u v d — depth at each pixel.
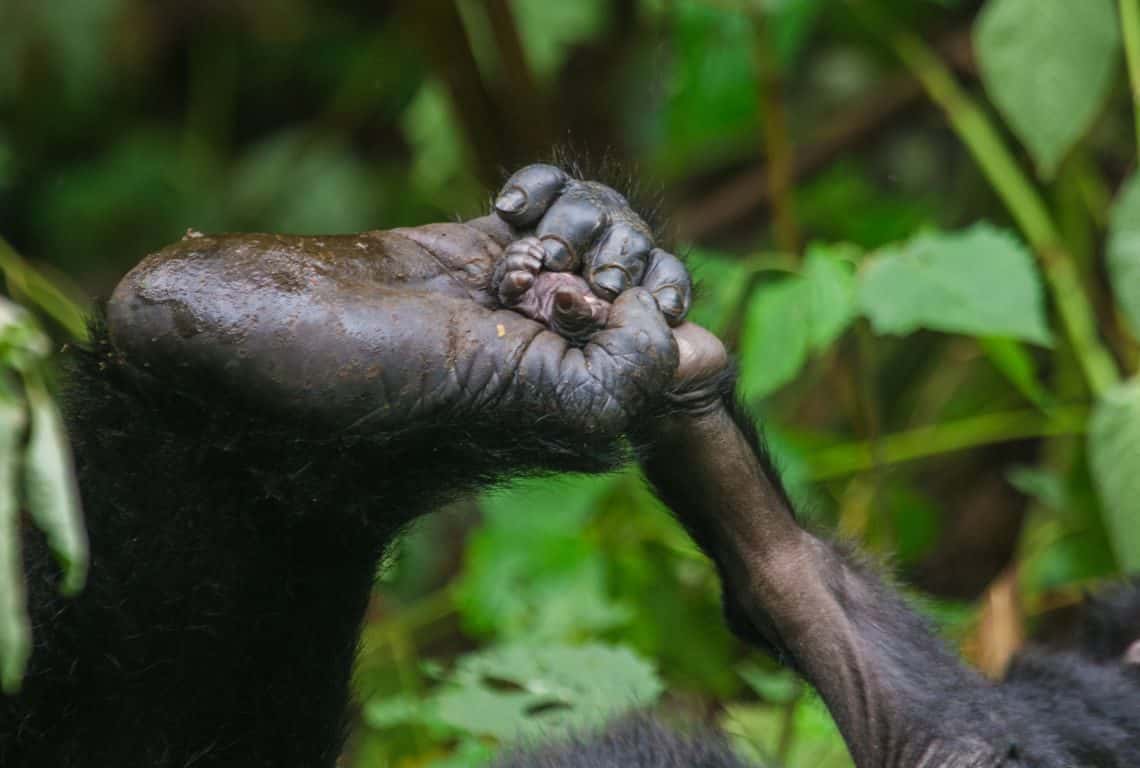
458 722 6.02
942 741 4.64
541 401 3.90
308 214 12.66
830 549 4.94
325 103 13.86
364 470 3.98
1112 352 9.95
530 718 6.05
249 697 4.46
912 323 6.92
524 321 3.96
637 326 3.96
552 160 4.73
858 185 10.81
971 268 7.04
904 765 4.64
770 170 9.17
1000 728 4.69
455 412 3.88
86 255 13.10
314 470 3.97
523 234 4.17
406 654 8.23
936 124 11.04
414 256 4.04
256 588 4.30
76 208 13.09
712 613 7.88
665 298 4.17
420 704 6.61
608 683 6.21
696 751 5.39
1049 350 10.38
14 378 3.29
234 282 3.81
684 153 9.98
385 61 13.09
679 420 4.60
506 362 3.88
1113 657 6.29
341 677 4.61
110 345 4.08
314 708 4.57
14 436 3.10
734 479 4.74
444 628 9.45
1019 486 8.69
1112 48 7.20
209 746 4.46
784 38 9.08
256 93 13.84
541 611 7.54
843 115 10.94
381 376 3.81
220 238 3.90
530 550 7.68
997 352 8.05
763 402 9.76
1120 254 7.12
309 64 13.83
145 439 4.10
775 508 4.83
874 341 10.19
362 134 13.18
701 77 9.30
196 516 4.16
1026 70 7.23
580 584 7.59
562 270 4.11
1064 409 9.31
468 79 8.82
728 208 10.85
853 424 9.99
